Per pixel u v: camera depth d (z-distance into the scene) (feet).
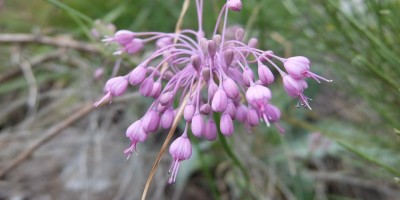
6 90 0.75
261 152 0.64
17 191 0.64
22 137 0.68
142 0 0.77
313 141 0.60
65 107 0.71
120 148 0.67
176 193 0.61
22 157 0.59
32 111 0.72
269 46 0.69
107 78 0.67
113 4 0.78
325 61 0.62
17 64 0.73
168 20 0.76
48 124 0.70
